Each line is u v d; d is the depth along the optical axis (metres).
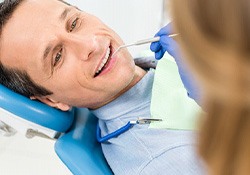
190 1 0.34
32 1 1.06
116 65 1.02
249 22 0.33
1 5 1.08
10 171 1.91
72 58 1.03
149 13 1.54
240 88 0.34
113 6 1.57
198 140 0.41
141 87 1.11
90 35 1.03
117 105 1.09
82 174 0.98
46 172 1.90
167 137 0.98
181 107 1.01
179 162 0.92
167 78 1.07
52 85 1.05
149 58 1.19
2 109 1.00
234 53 0.34
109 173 1.04
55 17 1.04
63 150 1.00
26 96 1.07
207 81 0.35
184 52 0.37
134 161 1.01
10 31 1.04
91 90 1.05
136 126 1.05
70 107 1.12
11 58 1.04
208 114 0.39
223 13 0.33
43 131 1.08
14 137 2.05
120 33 1.60
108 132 1.11
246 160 0.37
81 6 1.59
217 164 0.39
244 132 0.37
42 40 1.01
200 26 0.34
